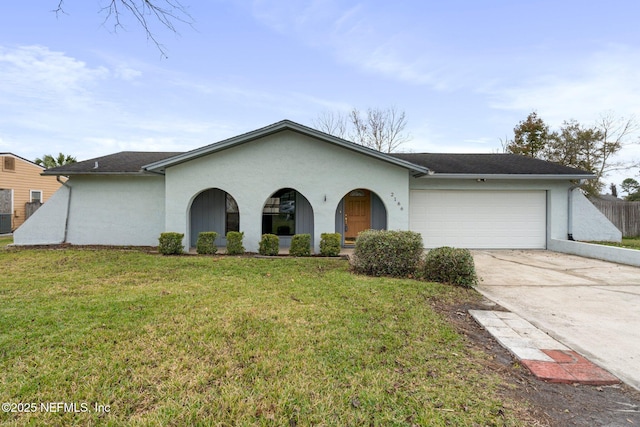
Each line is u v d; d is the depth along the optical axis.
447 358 3.34
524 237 11.73
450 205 11.73
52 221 11.73
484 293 5.94
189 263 8.00
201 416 2.40
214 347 3.46
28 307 4.64
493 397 2.67
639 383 2.94
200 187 10.17
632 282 6.76
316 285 6.05
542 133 22.89
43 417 2.38
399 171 10.08
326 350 3.44
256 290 5.69
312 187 10.12
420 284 6.14
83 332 3.78
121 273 6.95
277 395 2.66
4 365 3.05
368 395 2.66
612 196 27.62
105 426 2.29
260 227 10.18
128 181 11.60
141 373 2.95
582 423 2.38
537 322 4.46
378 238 7.13
